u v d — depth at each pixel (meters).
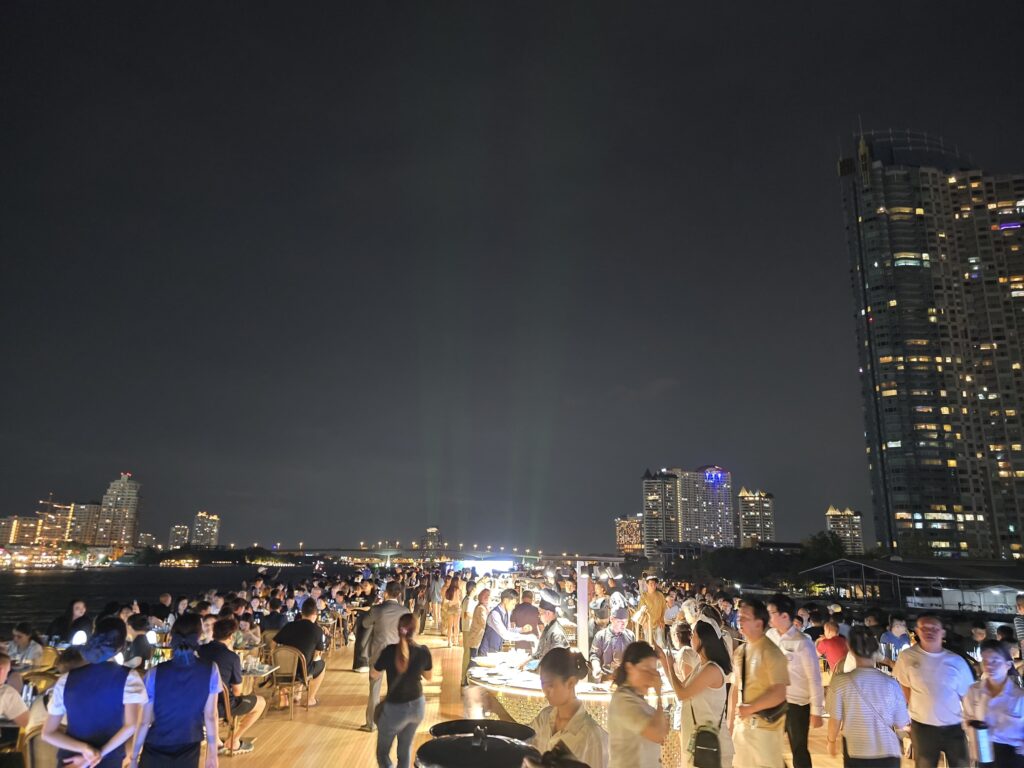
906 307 130.88
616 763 4.27
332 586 23.19
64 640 10.70
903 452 125.06
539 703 7.83
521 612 11.15
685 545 184.12
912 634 10.84
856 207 140.88
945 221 136.12
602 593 14.20
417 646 6.90
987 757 5.77
